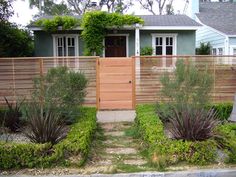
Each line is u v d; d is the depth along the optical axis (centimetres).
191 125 698
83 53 1838
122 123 1051
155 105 1009
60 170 621
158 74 1234
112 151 755
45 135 684
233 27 2147
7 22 1734
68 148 648
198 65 1215
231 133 747
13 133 869
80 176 597
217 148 683
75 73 937
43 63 1217
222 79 1212
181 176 600
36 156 632
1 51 1598
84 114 951
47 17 2122
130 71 1254
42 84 841
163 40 1898
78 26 1819
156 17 2092
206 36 2330
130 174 602
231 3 2688
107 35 1870
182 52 1906
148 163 663
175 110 743
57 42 1897
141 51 1830
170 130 784
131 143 822
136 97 1259
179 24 1858
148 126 779
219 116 1039
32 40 2070
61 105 850
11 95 1213
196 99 783
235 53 1992
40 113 715
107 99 1263
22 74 1212
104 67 1248
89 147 730
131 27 1788
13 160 625
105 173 608
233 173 609
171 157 641
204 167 631
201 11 2538
